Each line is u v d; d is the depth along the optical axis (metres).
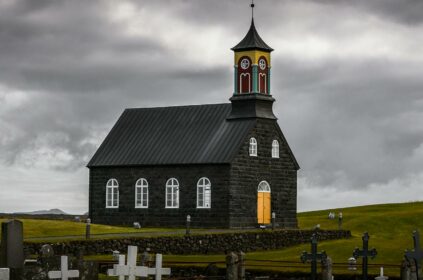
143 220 118.31
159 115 124.00
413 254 62.28
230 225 112.00
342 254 91.06
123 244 90.81
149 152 119.38
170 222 116.25
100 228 105.19
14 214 130.25
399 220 134.50
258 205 115.56
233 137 114.88
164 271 50.06
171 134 120.25
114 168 121.06
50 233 98.06
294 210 119.81
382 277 64.56
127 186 119.94
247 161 114.50
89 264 50.62
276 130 118.31
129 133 123.69
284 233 107.62
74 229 101.81
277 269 78.56
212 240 99.88
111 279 65.75
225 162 112.19
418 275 63.09
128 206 119.62
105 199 121.44
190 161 114.75
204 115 120.25
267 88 118.19
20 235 51.88
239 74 117.81
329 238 112.44
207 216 113.56
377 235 125.75
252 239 104.19
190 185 115.12
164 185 117.06
